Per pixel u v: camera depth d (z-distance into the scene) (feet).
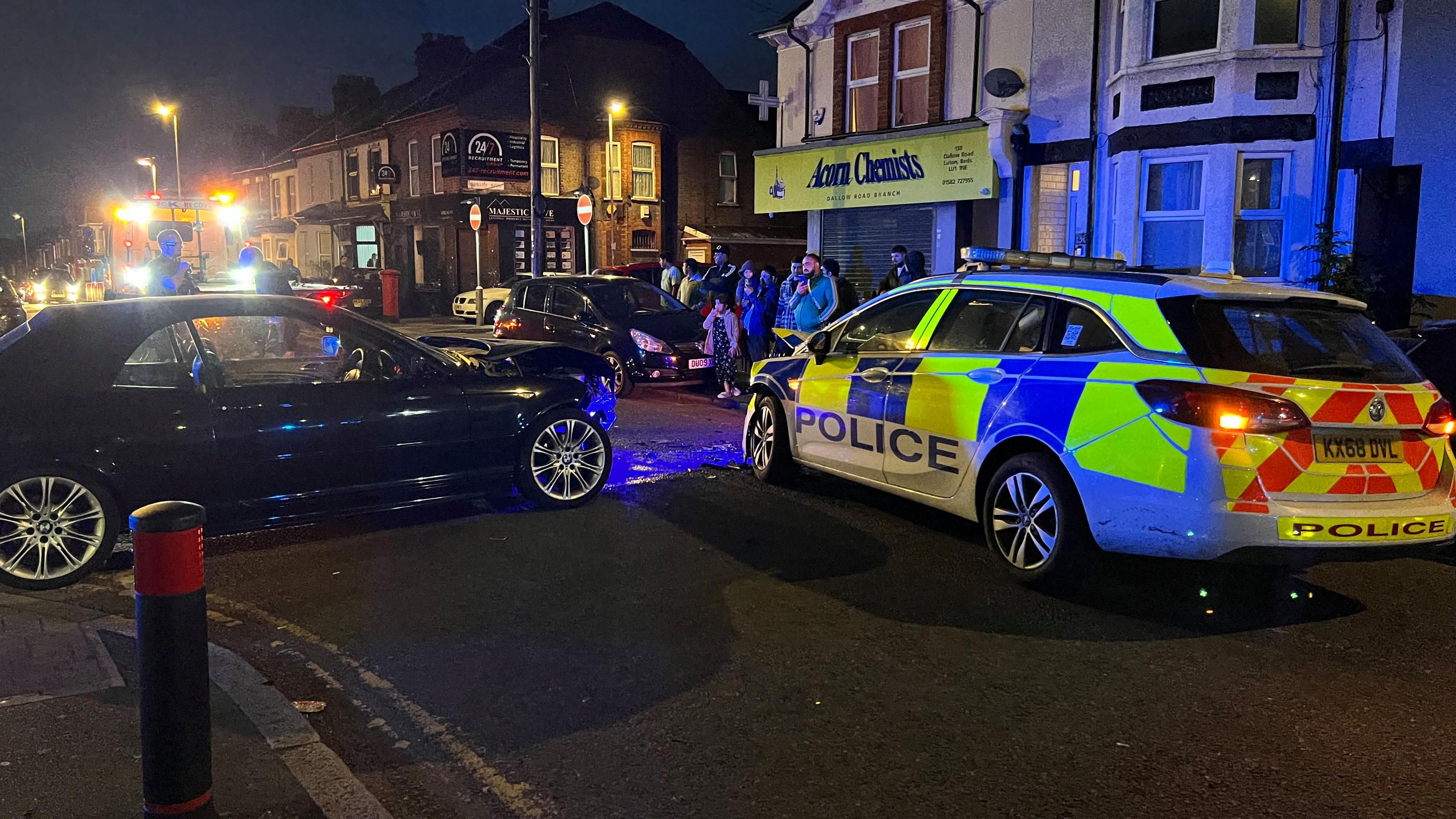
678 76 115.14
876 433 20.58
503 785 10.58
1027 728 12.00
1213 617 15.81
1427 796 10.52
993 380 17.80
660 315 43.55
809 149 59.26
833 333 22.77
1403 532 14.84
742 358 41.88
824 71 59.31
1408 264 37.96
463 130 99.04
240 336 19.08
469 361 21.89
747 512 21.93
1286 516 14.35
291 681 13.21
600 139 109.40
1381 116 37.42
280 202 150.00
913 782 10.71
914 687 13.15
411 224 112.27
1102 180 45.16
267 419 18.53
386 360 20.42
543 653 14.15
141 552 8.58
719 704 12.58
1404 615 15.99
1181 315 15.38
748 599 16.43
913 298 20.74
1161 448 14.89
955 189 50.93
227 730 11.55
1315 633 15.17
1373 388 15.03
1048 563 16.53
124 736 11.25
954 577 17.62
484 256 105.29
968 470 18.21
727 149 118.83
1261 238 40.47
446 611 15.83
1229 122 39.19
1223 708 12.59
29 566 16.74
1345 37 38.06
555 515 21.63
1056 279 17.66
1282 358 15.19
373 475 19.75
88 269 84.53
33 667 13.06
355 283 98.32
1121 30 43.70
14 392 16.81
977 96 50.85
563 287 44.42
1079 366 16.34
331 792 10.21
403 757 11.19
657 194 113.91
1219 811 10.19
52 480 16.80
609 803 10.26
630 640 14.64
